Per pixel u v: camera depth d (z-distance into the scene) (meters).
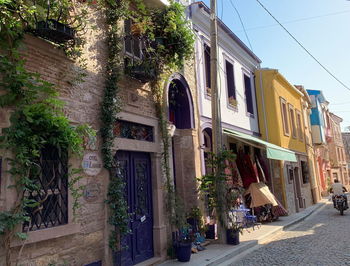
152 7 7.72
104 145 5.93
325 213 16.89
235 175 11.68
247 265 6.82
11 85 4.33
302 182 20.58
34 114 4.42
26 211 4.38
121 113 6.56
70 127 4.81
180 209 7.71
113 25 6.59
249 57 15.66
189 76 9.73
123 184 6.10
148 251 7.04
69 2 5.39
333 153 37.72
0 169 4.19
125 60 6.90
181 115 9.50
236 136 11.11
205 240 8.89
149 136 7.54
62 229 4.86
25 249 4.37
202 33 11.19
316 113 26.91
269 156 11.13
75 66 5.62
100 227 5.69
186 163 9.23
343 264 6.40
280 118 16.48
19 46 4.59
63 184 5.09
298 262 6.77
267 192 12.38
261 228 11.39
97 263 5.51
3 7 4.19
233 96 13.38
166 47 7.40
